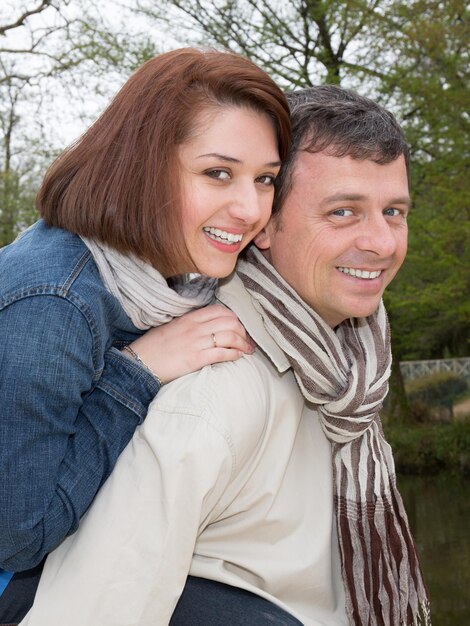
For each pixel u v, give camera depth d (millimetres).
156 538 1515
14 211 16375
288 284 1814
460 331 21984
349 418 1810
